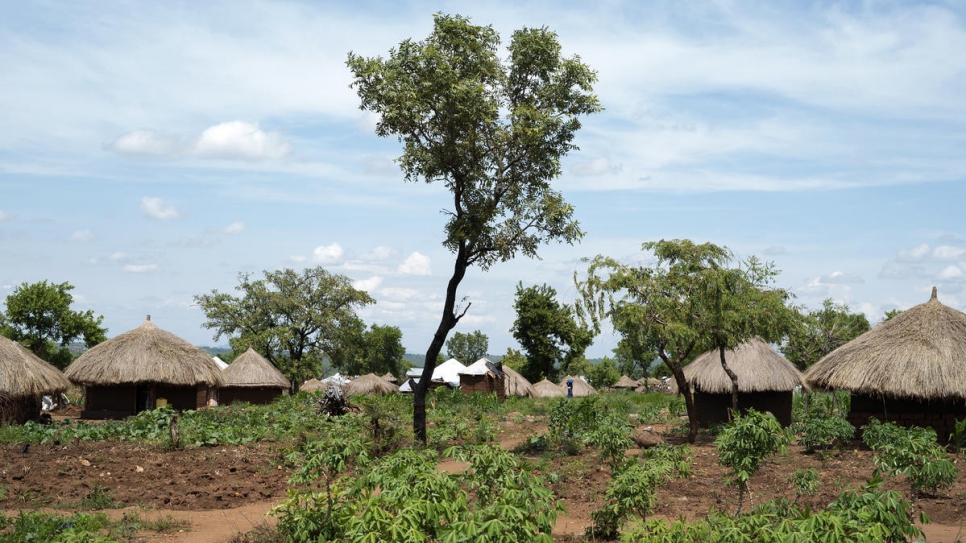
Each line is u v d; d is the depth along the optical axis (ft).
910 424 59.00
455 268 60.54
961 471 43.52
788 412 73.67
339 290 206.18
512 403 116.78
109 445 54.65
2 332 172.45
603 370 299.99
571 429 58.85
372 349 225.76
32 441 56.54
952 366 56.29
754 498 35.86
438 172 59.62
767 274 64.18
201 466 46.11
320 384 160.86
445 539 17.89
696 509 33.81
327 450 23.61
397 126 58.29
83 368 90.27
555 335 232.94
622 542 22.40
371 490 21.47
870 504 19.83
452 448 22.98
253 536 28.91
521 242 59.67
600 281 59.98
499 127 59.98
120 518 32.35
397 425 56.85
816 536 18.45
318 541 22.22
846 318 121.70
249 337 195.00
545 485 39.68
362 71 57.11
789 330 62.90
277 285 204.74
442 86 56.70
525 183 61.72
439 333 60.08
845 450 54.08
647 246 60.90
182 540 29.07
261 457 50.29
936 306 61.21
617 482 28.94
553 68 60.08
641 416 86.89
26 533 27.27
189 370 93.15
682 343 60.23
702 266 59.77
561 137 61.05
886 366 58.18
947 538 28.76
